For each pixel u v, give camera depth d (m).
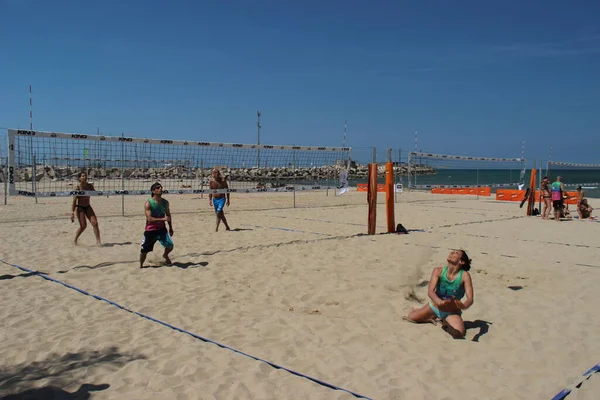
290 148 14.38
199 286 5.33
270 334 3.92
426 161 21.27
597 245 8.32
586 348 3.66
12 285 5.32
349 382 3.08
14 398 2.86
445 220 12.20
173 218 12.06
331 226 10.74
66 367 3.29
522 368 3.31
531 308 4.61
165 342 3.73
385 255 7.12
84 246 7.83
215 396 2.90
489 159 19.31
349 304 4.70
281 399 2.87
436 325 4.11
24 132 9.99
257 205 17.00
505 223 11.58
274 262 6.55
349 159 15.91
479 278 5.80
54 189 18.48
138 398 2.87
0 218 11.90
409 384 3.05
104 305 4.65
